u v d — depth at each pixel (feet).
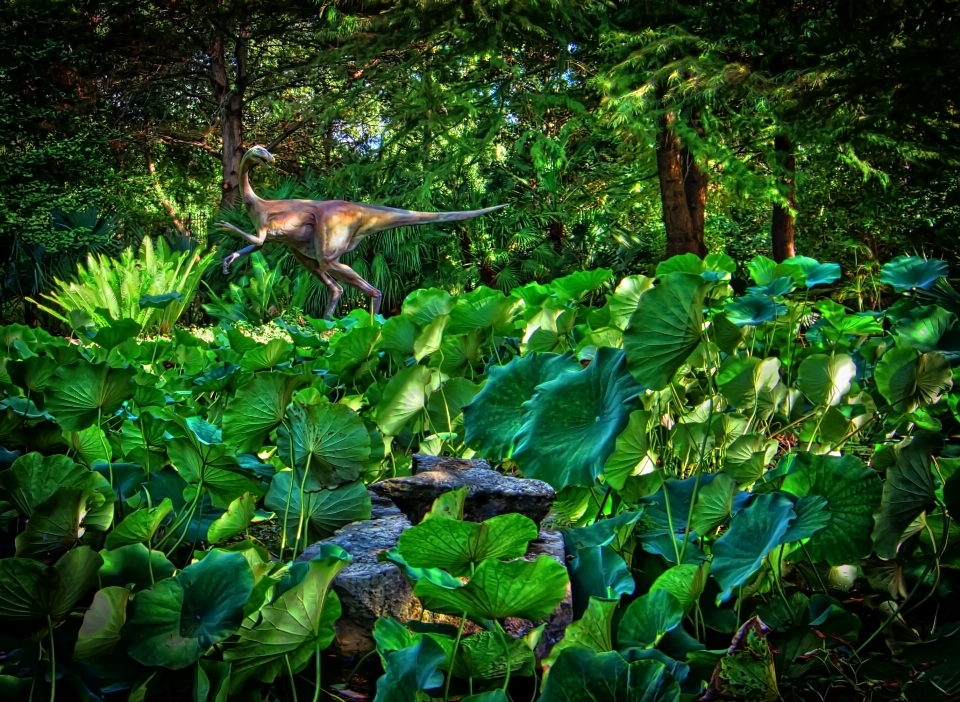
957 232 38.73
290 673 4.27
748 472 5.71
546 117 52.54
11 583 3.67
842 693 4.56
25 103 55.67
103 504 5.05
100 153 56.24
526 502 6.07
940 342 7.12
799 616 4.98
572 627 4.16
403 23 46.93
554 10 43.29
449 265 49.19
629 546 5.59
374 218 35.78
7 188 49.57
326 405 5.67
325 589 3.98
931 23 27.58
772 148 40.93
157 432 6.51
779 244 40.14
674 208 42.27
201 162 72.59
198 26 58.80
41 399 6.81
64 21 57.52
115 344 9.68
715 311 8.29
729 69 35.73
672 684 3.71
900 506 5.11
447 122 45.01
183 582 4.11
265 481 5.90
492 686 4.31
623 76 37.91
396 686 3.73
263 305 41.70
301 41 60.90
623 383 5.68
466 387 7.47
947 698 4.35
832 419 6.48
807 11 37.09
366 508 5.81
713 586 5.23
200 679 3.95
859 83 29.78
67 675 4.08
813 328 9.89
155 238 60.08
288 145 70.79
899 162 39.88
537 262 50.01
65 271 47.01
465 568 4.11
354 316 12.70
